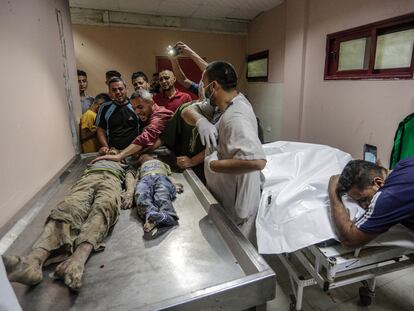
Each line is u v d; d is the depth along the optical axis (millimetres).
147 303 747
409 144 2031
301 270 1410
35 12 1371
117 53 4203
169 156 1998
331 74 2963
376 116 2430
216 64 1089
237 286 747
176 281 832
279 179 1376
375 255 1016
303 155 1486
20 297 761
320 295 1581
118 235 1078
